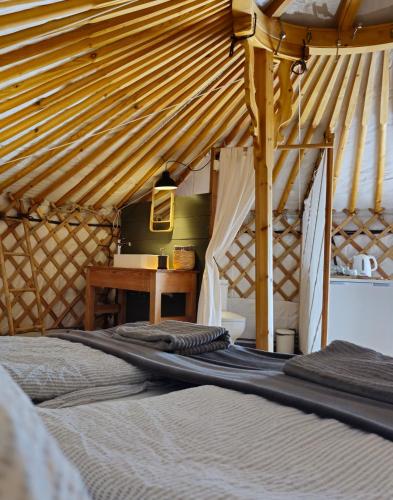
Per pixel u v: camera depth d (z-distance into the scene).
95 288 4.36
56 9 1.84
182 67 2.76
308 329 3.87
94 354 1.18
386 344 3.59
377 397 0.84
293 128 3.81
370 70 3.03
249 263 4.74
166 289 3.46
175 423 0.71
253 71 2.57
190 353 1.27
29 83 2.33
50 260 4.22
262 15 2.50
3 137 2.75
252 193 3.37
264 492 0.50
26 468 0.23
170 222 4.03
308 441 0.67
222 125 3.76
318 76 3.13
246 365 1.21
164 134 3.67
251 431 0.69
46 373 0.98
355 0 2.38
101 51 2.30
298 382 0.95
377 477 0.57
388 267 4.54
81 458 0.57
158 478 0.52
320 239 3.59
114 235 4.73
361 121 3.62
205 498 0.48
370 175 4.25
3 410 0.26
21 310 4.04
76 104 2.79
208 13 2.35
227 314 3.83
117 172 3.97
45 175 3.63
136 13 2.11
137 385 1.07
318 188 3.71
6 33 1.93
